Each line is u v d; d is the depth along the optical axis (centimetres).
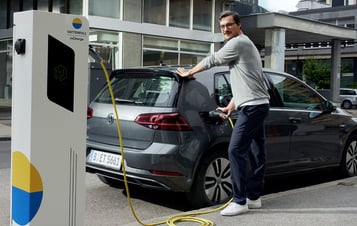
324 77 4859
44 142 329
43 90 326
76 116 343
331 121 685
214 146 538
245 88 461
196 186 526
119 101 558
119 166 525
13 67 335
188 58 2389
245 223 452
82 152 349
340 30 3131
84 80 345
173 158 502
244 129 465
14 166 340
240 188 477
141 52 2173
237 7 2959
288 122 618
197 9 2425
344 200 540
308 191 585
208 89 548
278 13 2559
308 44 3716
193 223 455
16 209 341
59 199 341
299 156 637
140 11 2153
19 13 327
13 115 336
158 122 506
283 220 463
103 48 2038
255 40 3334
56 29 328
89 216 531
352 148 734
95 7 2002
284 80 642
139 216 533
